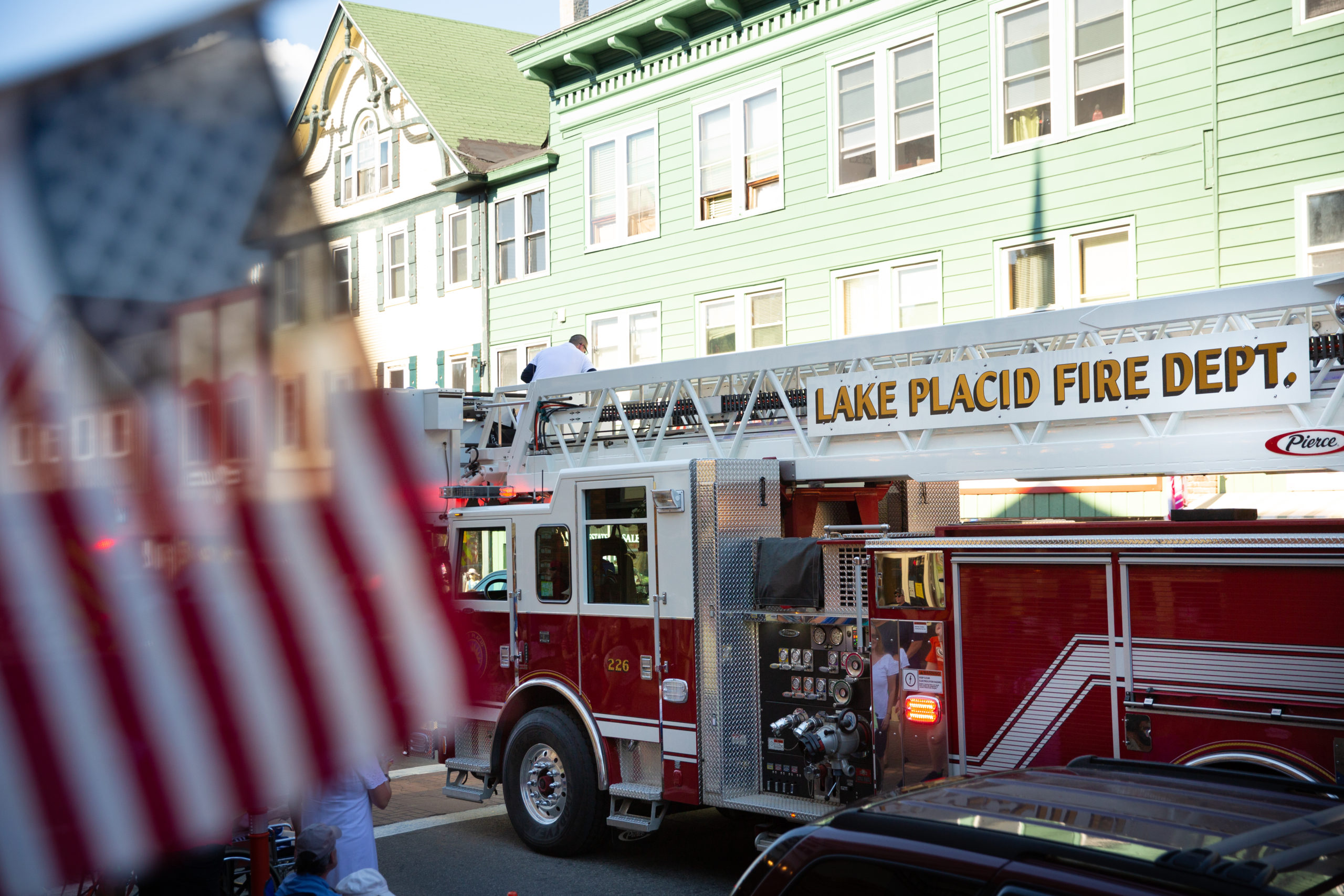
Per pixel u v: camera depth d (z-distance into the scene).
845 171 15.18
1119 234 12.77
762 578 6.79
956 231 14.02
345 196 22.73
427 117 20.91
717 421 8.48
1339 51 11.17
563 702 7.79
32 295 3.56
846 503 7.72
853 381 7.26
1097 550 5.40
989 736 5.73
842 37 15.01
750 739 6.84
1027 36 13.38
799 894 2.85
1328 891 2.26
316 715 6.27
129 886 5.09
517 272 19.73
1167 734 5.17
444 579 8.15
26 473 5.18
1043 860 2.46
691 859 7.48
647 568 7.16
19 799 5.16
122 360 4.10
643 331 17.72
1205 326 6.55
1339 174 11.20
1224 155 11.92
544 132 22.08
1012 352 7.20
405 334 21.67
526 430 9.51
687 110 16.88
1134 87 12.55
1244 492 10.37
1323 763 4.74
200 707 5.81
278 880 5.65
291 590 6.45
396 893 6.78
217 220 3.52
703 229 16.72
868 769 6.28
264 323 4.08
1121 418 6.20
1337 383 5.64
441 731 8.50
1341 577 4.74
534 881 7.00
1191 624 5.13
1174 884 2.26
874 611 6.21
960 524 6.24
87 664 5.54
